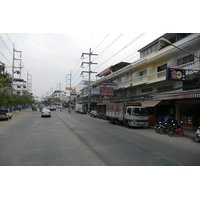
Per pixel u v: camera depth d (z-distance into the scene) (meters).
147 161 6.29
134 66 23.56
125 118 16.92
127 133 13.16
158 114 18.81
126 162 6.10
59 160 6.19
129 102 17.50
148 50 23.03
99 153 7.22
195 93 12.56
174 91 17.27
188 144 9.80
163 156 7.05
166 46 18.69
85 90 49.09
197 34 14.43
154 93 19.48
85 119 25.75
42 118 25.89
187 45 15.11
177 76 13.48
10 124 18.12
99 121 23.30
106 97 36.19
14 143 9.11
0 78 19.70
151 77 20.25
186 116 16.45
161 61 19.73
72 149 7.83
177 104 17.20
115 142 9.66
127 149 8.07
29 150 7.63
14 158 6.43
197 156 7.21
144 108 16.19
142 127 17.06
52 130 13.91
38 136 11.23
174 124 12.50
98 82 39.97
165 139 11.16
